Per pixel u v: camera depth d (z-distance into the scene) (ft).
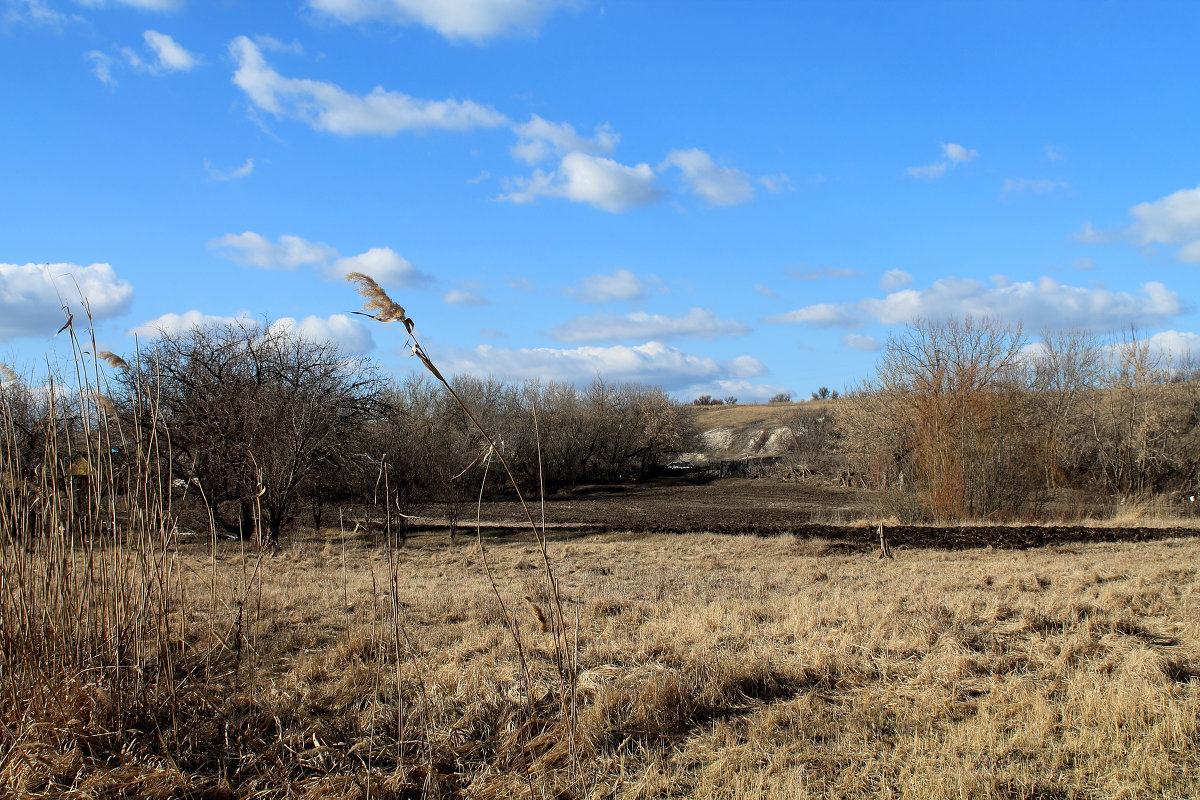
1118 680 18.70
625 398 181.57
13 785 12.99
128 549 17.25
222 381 64.08
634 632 26.03
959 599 30.07
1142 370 88.43
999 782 14.06
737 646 23.40
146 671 16.94
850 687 19.54
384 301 11.62
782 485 157.99
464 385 153.48
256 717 16.80
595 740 16.10
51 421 16.52
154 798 13.21
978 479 74.64
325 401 68.39
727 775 14.53
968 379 75.25
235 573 42.06
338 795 13.56
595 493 151.53
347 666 21.20
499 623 27.99
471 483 96.37
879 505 92.79
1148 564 40.81
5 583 15.34
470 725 17.02
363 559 53.72
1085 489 87.66
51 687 15.07
